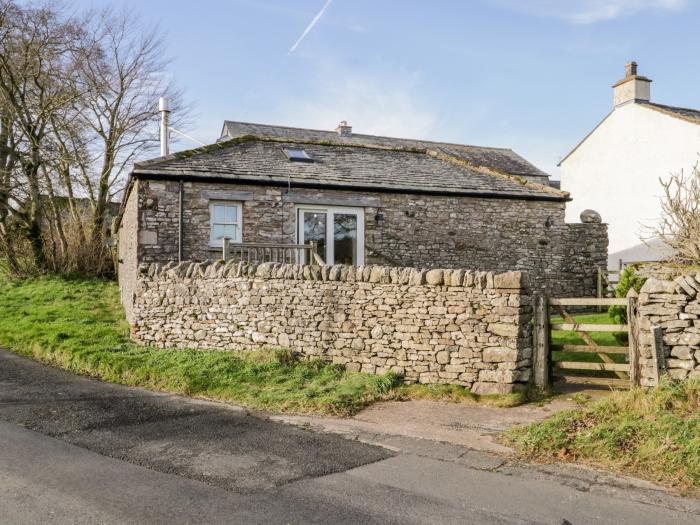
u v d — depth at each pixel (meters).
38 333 12.09
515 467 5.94
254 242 14.52
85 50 22.02
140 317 11.73
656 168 23.17
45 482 5.21
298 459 6.07
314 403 8.20
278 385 8.99
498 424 7.43
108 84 23.30
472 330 8.88
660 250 21.75
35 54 20.25
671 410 6.91
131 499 4.89
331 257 15.36
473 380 8.84
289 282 10.27
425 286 9.23
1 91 20.52
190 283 11.27
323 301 9.98
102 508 4.69
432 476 5.65
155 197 13.71
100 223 23.41
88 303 16.73
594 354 10.62
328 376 9.39
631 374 8.26
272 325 10.38
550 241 17.52
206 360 10.00
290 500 4.96
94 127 23.48
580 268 17.86
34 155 20.83
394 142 32.19
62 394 8.52
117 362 10.05
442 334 9.07
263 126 30.09
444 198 16.38
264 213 14.65
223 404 8.34
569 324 8.79
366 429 7.24
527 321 8.87
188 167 14.14
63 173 22.53
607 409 7.13
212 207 14.29
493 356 8.70
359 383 9.01
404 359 9.32
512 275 8.65
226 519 4.54
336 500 4.99
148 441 6.55
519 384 8.66
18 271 20.91
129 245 15.25
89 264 22.27
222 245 13.70
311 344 10.04
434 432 7.13
